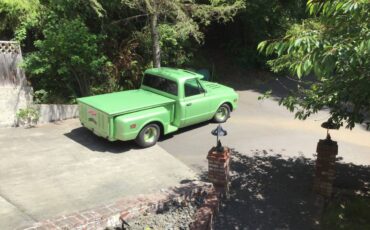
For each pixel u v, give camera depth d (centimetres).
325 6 548
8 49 1126
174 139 1120
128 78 1486
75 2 1304
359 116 729
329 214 775
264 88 1734
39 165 920
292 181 908
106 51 1453
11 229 659
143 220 716
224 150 816
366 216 771
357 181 923
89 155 985
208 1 1559
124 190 817
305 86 1709
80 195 790
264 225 732
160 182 859
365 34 486
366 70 577
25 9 1248
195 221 675
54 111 1216
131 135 991
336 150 816
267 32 1922
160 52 1509
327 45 495
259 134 1191
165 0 1297
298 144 1126
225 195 816
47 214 715
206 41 2028
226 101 1246
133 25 1517
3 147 1012
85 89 1330
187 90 1113
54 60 1212
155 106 1050
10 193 789
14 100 1148
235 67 1925
